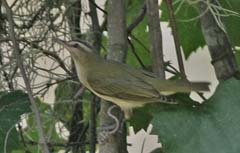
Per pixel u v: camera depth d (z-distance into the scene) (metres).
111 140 8.88
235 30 9.98
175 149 7.88
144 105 9.77
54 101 11.62
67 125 11.36
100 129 9.05
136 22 10.18
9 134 8.70
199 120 8.09
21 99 8.91
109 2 8.95
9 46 10.73
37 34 11.13
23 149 10.38
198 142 7.91
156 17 8.62
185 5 10.51
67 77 10.85
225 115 8.13
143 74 9.55
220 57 9.19
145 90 9.32
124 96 9.52
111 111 9.59
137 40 11.02
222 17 9.80
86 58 10.30
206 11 8.90
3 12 11.56
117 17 8.91
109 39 9.03
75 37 11.07
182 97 9.06
